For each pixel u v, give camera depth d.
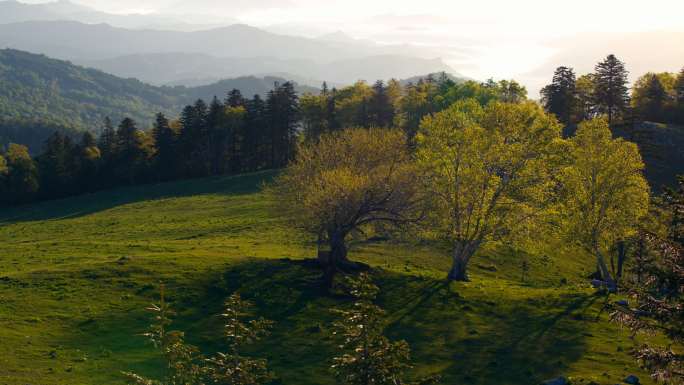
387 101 144.88
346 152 53.03
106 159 148.75
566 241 56.38
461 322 42.97
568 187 56.22
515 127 52.25
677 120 128.25
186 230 79.00
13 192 136.88
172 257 54.50
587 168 55.69
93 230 85.06
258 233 73.94
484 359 36.81
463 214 52.50
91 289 45.44
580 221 54.97
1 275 51.16
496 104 53.50
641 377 33.50
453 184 51.56
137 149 147.75
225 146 151.62
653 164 107.06
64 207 121.69
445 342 39.34
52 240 77.44
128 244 67.19
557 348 38.50
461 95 127.56
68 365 32.62
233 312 20.20
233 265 51.97
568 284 61.16
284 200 53.41
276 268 51.28
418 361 36.22
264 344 38.00
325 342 38.41
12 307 40.91
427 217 50.03
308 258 54.25
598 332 41.28
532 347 38.66
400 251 64.12
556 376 34.19
